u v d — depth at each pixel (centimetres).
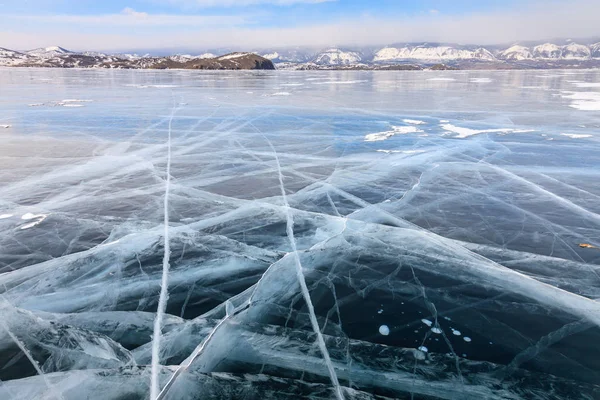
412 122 1669
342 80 5059
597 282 501
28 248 588
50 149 1189
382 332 411
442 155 1127
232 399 322
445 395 331
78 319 429
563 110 1983
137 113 1897
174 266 538
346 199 794
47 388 333
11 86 3562
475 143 1272
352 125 1611
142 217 704
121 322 424
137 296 471
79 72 7181
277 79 5272
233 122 1666
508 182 893
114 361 366
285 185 880
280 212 726
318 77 5991
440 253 576
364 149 1206
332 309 448
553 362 369
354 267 537
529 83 4225
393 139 1341
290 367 361
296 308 449
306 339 399
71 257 562
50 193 823
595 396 329
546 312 443
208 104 2264
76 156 1113
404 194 820
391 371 357
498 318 434
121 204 764
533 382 344
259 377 347
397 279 509
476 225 671
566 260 555
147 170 988
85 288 488
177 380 339
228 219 695
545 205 758
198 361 360
